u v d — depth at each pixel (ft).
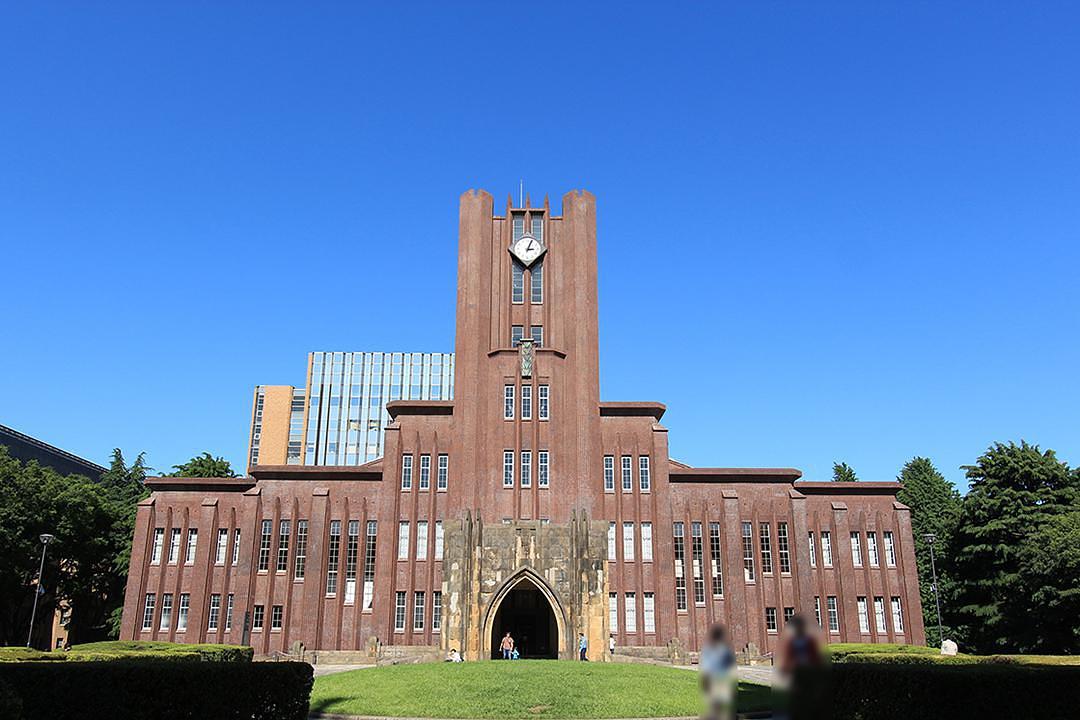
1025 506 224.33
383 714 94.73
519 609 227.40
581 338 217.97
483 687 105.81
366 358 606.55
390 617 204.33
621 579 209.67
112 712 66.33
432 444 217.15
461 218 230.27
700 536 218.38
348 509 216.54
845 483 227.20
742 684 100.37
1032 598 193.57
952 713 67.72
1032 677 70.38
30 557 221.05
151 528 217.56
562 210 232.53
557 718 91.30
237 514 219.82
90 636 254.06
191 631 207.21
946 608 241.96
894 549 223.71
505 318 223.51
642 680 112.16
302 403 595.06
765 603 215.51
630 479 216.95
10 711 55.01
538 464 208.33
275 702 79.25
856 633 215.92
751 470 222.89
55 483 234.17
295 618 208.95
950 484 340.39
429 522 210.79
